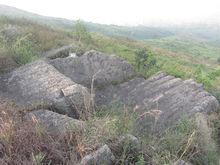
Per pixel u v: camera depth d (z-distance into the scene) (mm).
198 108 8625
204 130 7402
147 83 10383
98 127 6270
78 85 8469
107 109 8422
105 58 10883
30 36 13227
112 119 6887
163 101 9156
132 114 7754
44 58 11328
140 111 8562
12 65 10039
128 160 6000
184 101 9031
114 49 15680
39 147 5621
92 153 5664
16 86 8906
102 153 5688
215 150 7180
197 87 9758
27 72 9391
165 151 6312
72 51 12258
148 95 9641
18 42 11250
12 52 10484
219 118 8695
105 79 10570
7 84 9047
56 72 9305
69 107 7961
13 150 5516
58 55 11969
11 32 13156
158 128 7828
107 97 9820
